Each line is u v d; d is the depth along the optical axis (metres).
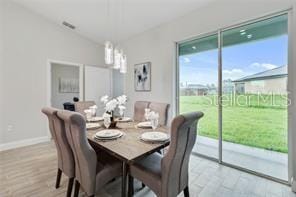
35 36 3.76
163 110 2.57
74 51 4.44
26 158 2.94
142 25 3.68
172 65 3.36
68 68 6.60
